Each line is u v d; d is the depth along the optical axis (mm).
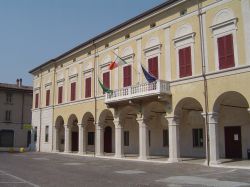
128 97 27547
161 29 26938
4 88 58656
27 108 61125
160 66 26750
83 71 37094
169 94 25328
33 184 14336
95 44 35000
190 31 24391
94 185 13969
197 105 27469
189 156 28969
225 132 26531
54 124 42562
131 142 35812
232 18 21547
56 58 42594
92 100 34812
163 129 31828
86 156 34031
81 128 36438
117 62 30906
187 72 24375
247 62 20484
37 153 40844
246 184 13812
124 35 31047
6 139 58250
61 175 17797
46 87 45750
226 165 21000
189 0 24422
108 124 39438
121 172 19141
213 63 22578
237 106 25203
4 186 13773
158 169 20547
